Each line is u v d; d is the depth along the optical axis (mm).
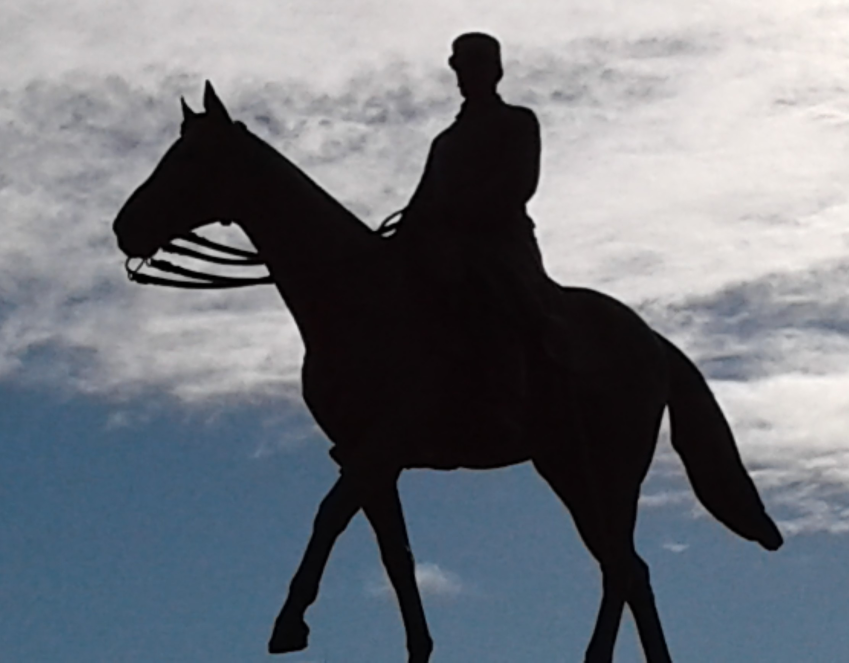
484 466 12031
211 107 11898
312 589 10898
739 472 12633
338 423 11727
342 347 11703
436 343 11664
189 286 12000
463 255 11680
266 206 11852
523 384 11750
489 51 12023
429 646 11578
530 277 11805
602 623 11938
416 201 11953
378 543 11688
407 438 11562
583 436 12023
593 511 12086
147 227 11727
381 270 11836
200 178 11773
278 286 11922
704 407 12656
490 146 11820
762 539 12594
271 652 10797
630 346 12273
